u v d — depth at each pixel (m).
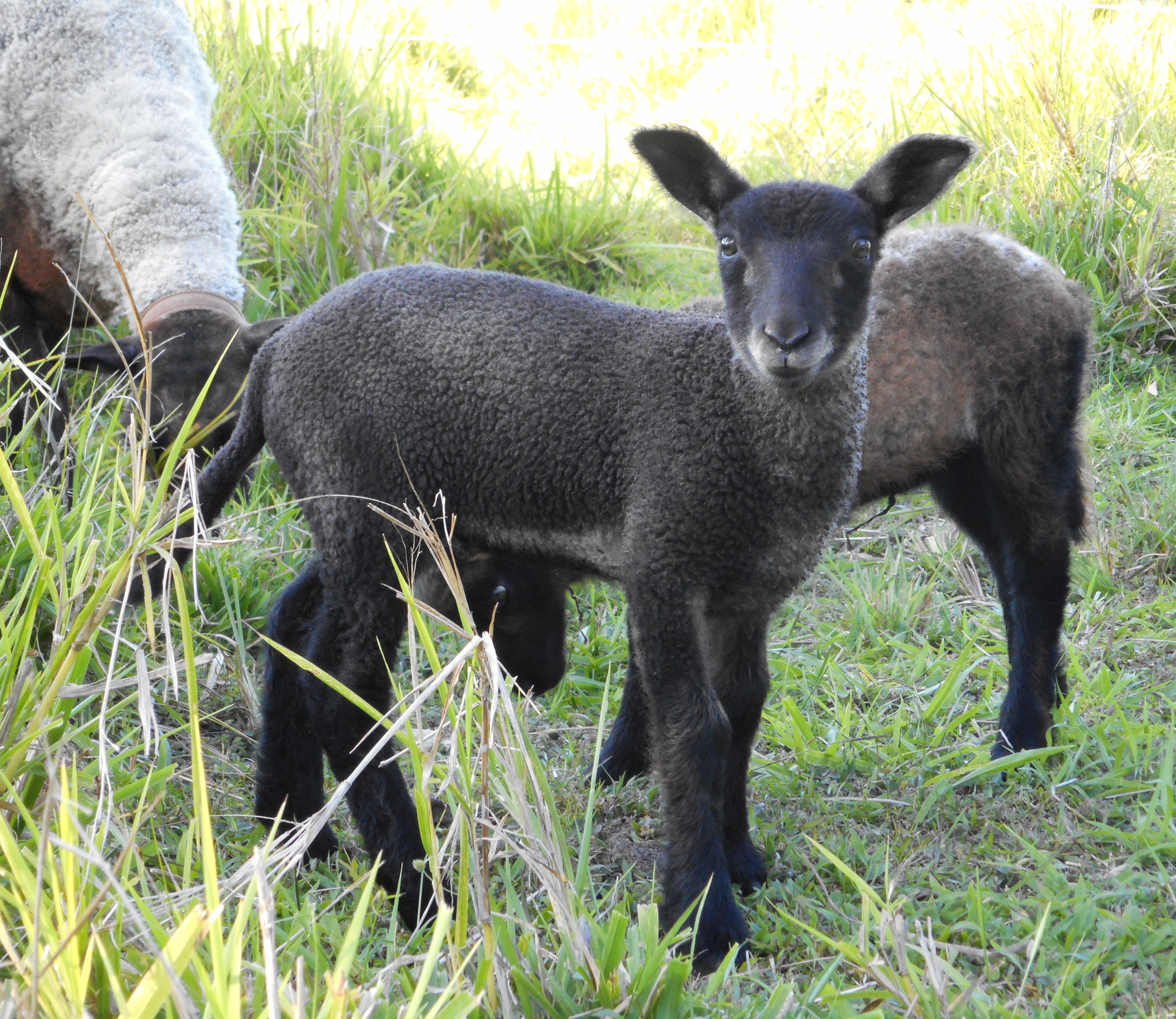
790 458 3.60
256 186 8.26
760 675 3.97
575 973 2.93
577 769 4.69
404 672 5.03
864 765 4.59
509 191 9.27
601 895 3.91
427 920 3.68
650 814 4.49
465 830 2.77
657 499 3.62
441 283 3.97
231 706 4.87
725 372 3.62
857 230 3.65
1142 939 3.36
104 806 3.10
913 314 4.77
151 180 6.41
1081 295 5.03
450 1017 2.39
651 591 3.66
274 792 4.20
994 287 4.78
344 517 3.87
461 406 3.79
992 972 3.25
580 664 5.48
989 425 4.84
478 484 3.85
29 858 2.79
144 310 6.25
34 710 3.14
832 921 3.62
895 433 4.83
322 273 7.83
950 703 5.01
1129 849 3.86
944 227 5.09
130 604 4.19
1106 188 7.89
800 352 3.40
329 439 3.89
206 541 3.35
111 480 4.79
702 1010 2.99
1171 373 7.79
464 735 3.24
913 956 3.32
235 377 5.91
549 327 3.84
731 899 3.61
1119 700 4.82
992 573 5.18
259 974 2.79
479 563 4.18
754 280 3.58
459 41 12.50
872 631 5.66
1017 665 4.82
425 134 9.41
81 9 6.50
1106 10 10.55
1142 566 6.03
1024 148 8.62
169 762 4.21
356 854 4.20
